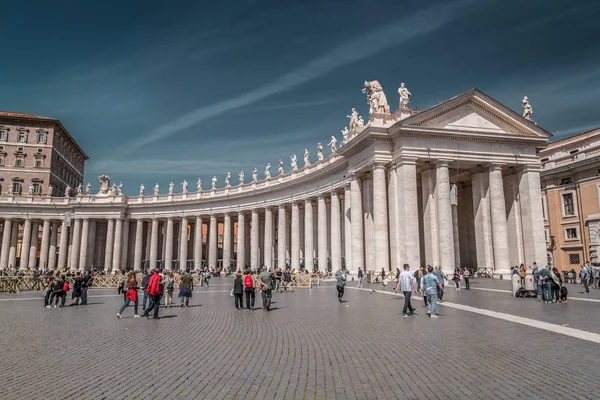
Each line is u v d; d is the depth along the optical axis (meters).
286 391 7.04
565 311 16.03
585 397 6.57
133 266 75.88
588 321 13.52
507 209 40.19
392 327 13.02
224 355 9.70
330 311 17.42
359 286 32.19
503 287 28.33
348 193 44.31
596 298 21.33
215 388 7.25
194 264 71.50
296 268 53.28
